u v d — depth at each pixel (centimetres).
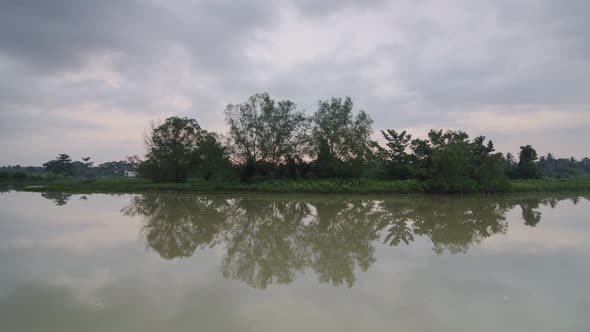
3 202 2881
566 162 10881
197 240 1466
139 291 832
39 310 716
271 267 1057
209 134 5116
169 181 5056
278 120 4412
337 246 1359
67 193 3944
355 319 675
